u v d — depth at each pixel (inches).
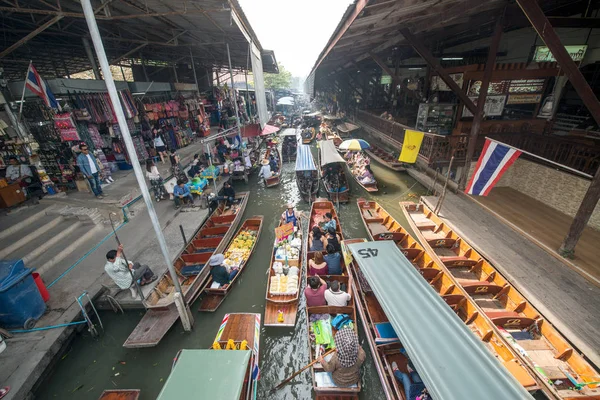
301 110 2057.1
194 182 556.7
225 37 543.2
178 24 430.6
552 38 251.3
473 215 420.5
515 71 493.0
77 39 528.1
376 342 241.0
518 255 324.8
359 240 380.5
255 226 460.8
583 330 231.6
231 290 340.5
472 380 163.6
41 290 287.3
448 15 353.4
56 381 243.4
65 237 385.4
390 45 559.8
